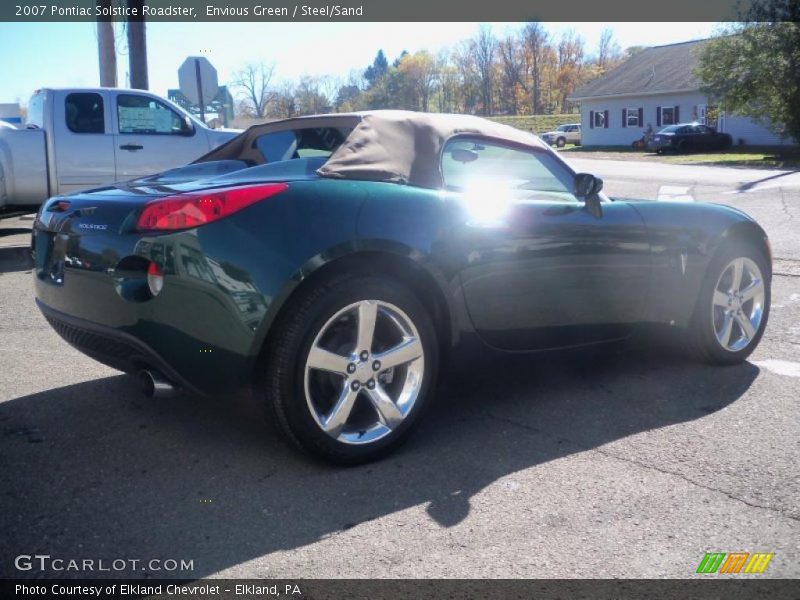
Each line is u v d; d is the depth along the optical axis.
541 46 98.69
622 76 56.28
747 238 4.71
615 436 3.62
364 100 95.06
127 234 3.10
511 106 99.88
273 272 3.01
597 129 56.78
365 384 3.27
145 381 3.24
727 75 33.84
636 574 2.49
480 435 3.64
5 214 10.01
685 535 2.73
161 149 10.41
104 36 16.25
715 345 4.59
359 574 2.49
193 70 14.23
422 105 97.06
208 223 2.98
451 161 3.72
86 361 4.92
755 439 3.58
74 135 9.95
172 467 3.29
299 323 3.07
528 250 3.71
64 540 2.70
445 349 3.64
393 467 3.29
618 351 4.33
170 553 2.61
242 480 3.16
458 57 98.00
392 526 2.79
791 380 4.43
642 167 28.89
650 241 4.22
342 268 3.23
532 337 3.87
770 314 6.05
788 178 20.88
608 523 2.81
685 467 3.28
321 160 3.60
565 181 4.15
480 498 3.01
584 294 3.98
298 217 3.11
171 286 2.97
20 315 6.27
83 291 3.27
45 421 3.83
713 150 40.81
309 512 2.90
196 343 3.02
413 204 3.40
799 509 2.91
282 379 3.07
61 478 3.18
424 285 3.52
